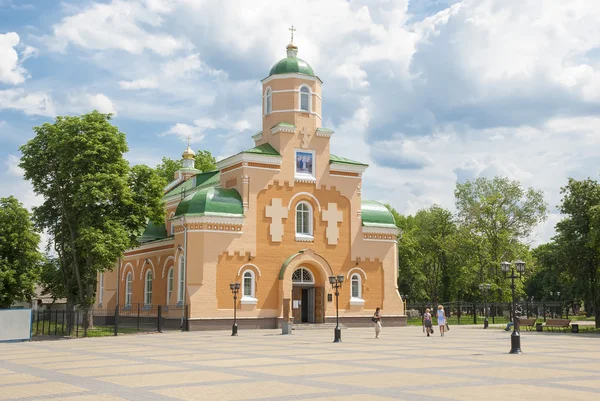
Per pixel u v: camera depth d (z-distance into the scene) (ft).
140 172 171.53
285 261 161.89
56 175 162.71
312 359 78.02
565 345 103.71
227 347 100.37
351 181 174.81
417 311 281.74
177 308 155.53
